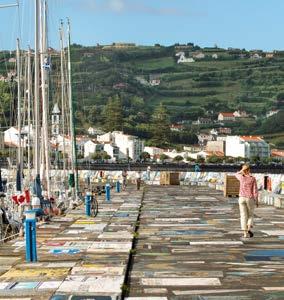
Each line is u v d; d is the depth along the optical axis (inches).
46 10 1203.2
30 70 1314.0
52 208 999.6
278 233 729.0
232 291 406.3
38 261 526.9
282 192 1412.4
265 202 1326.3
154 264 511.8
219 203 1349.7
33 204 882.8
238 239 674.8
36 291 406.6
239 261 524.4
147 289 415.2
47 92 1210.0
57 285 425.1
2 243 670.5
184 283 433.1
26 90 1461.6
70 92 1715.1
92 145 5807.1
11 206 924.6
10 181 1261.1
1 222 788.0
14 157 1713.8
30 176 1099.9
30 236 527.2
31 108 1412.4
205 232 747.4
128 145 6624.0
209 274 465.7
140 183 2383.1
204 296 392.2
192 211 1109.7
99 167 3976.4
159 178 2731.3
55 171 1534.2
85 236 704.4
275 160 6894.7
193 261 525.3
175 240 669.9
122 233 734.5
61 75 1847.9
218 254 564.4
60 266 500.4
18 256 567.5
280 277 452.8
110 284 425.1
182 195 1710.1
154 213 1064.8
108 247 607.2
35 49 1046.4
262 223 856.9
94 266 498.3
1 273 475.2
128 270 484.7
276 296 390.6
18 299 385.4
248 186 693.3
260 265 504.1
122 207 1211.9
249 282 435.2
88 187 1873.8
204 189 2118.6
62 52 1745.8
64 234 727.7
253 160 6496.1
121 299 384.5
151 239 679.7
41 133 1250.0
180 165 4315.9
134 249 599.2
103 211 1104.2
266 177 1572.3
